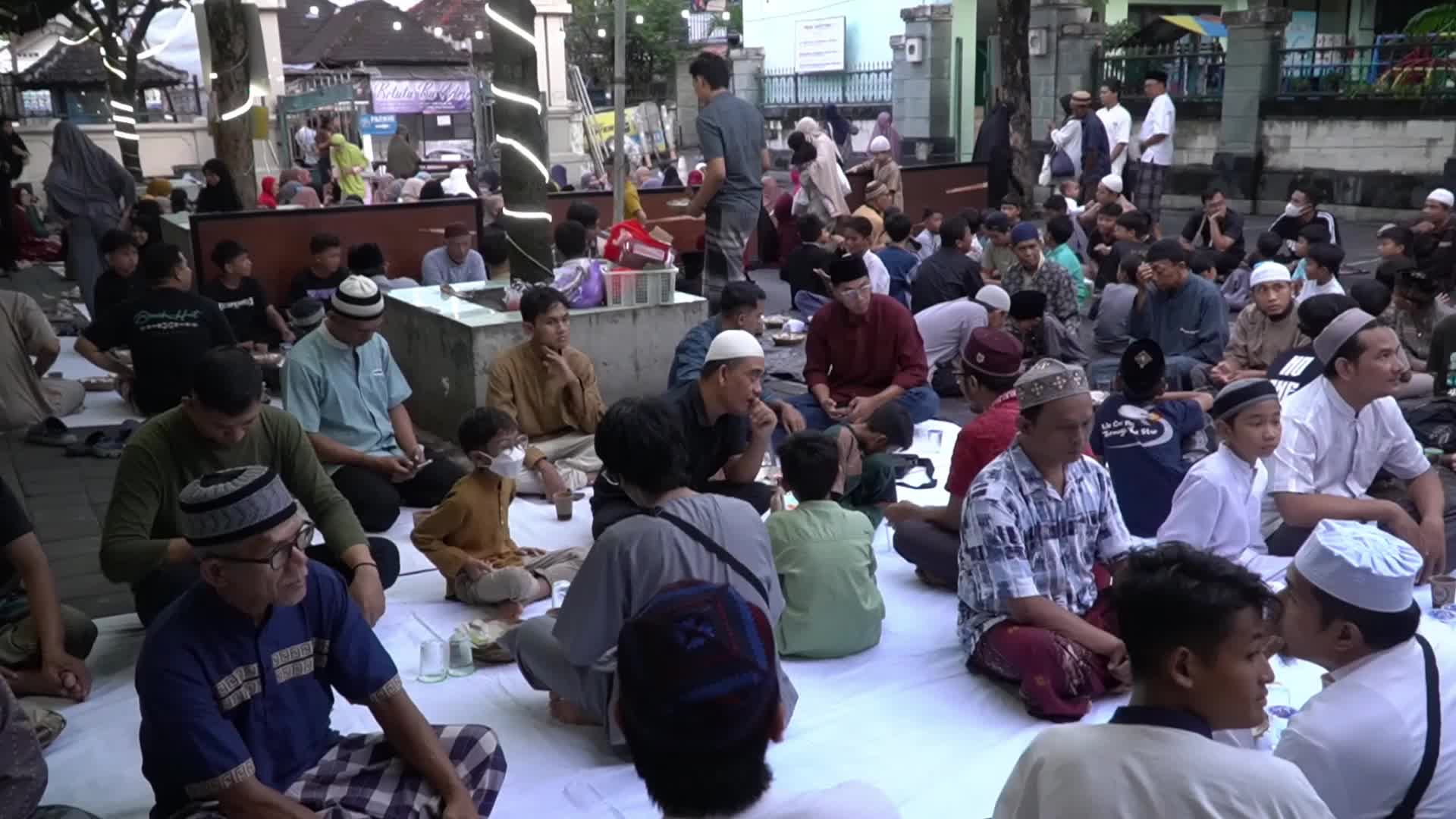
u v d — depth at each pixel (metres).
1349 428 4.69
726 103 8.67
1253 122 18.61
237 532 2.62
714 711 1.69
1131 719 2.08
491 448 4.76
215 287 9.01
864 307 6.61
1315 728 2.49
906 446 6.52
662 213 14.14
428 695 4.14
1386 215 17.33
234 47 12.92
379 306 5.66
